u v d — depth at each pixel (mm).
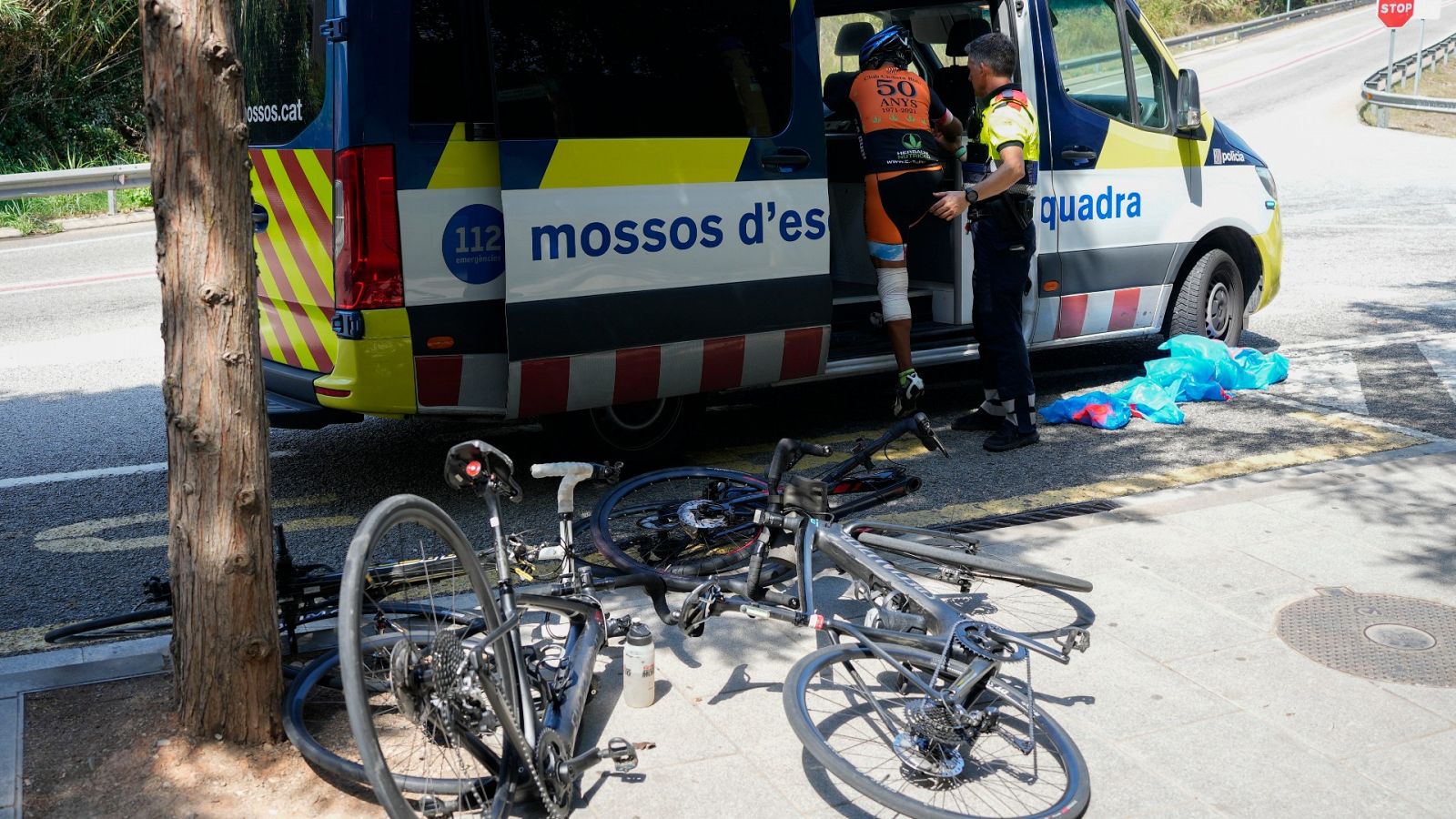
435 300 4738
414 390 4785
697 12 5156
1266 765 3188
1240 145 7668
